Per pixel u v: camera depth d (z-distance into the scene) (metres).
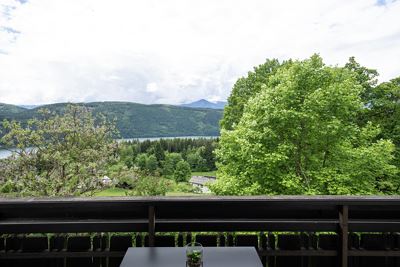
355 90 10.30
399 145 12.67
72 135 9.41
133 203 1.93
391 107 12.83
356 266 2.07
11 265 2.10
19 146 8.60
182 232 2.14
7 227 1.98
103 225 2.00
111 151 9.65
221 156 11.15
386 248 2.05
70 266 2.11
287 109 10.14
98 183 8.91
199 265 1.42
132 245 2.07
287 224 2.00
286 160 10.28
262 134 9.79
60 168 8.78
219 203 1.91
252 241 2.09
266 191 9.94
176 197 1.95
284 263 2.11
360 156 10.02
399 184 11.72
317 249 2.06
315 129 9.91
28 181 8.27
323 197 1.93
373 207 1.97
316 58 11.27
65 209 1.91
